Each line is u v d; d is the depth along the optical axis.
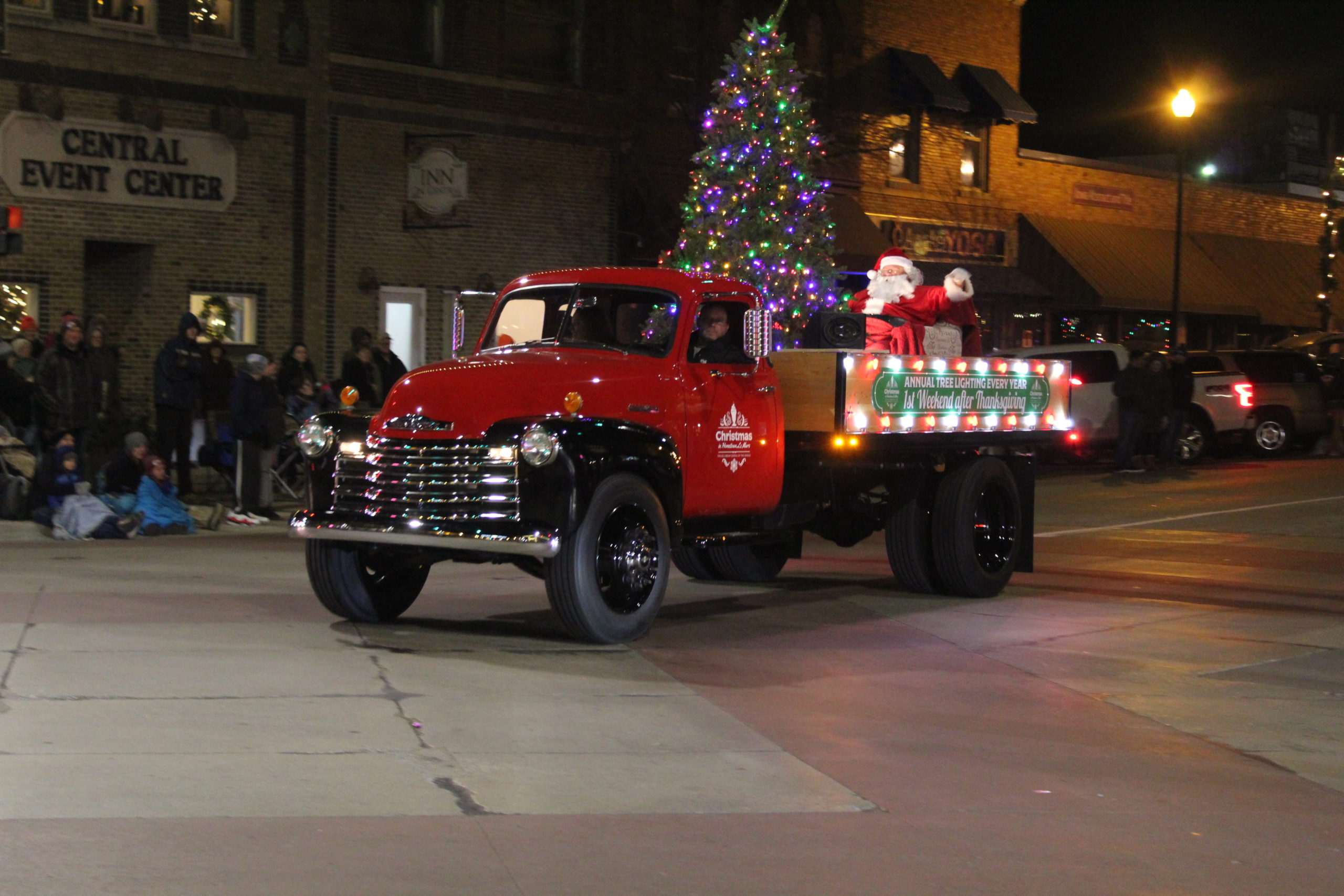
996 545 11.86
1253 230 41.31
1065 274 34.12
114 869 4.95
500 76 24.36
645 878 5.06
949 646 9.60
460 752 6.55
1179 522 17.61
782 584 12.41
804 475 10.58
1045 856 5.47
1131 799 6.27
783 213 17.89
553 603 8.80
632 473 9.02
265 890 4.80
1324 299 41.22
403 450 8.92
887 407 10.56
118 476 15.25
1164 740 7.36
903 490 11.52
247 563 12.68
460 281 24.05
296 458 18.48
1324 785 6.66
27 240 19.58
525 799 5.91
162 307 20.91
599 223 25.72
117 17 20.36
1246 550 15.26
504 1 24.38
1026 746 7.09
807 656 9.09
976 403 11.49
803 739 7.04
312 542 9.38
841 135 28.47
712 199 17.98
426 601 10.84
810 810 5.93
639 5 25.78
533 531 8.48
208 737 6.61
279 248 22.02
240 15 21.55
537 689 7.80
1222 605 11.66
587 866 5.16
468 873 5.04
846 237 28.77
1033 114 32.94
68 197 19.89
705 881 5.07
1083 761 6.88
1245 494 20.47
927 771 6.57
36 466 15.26
